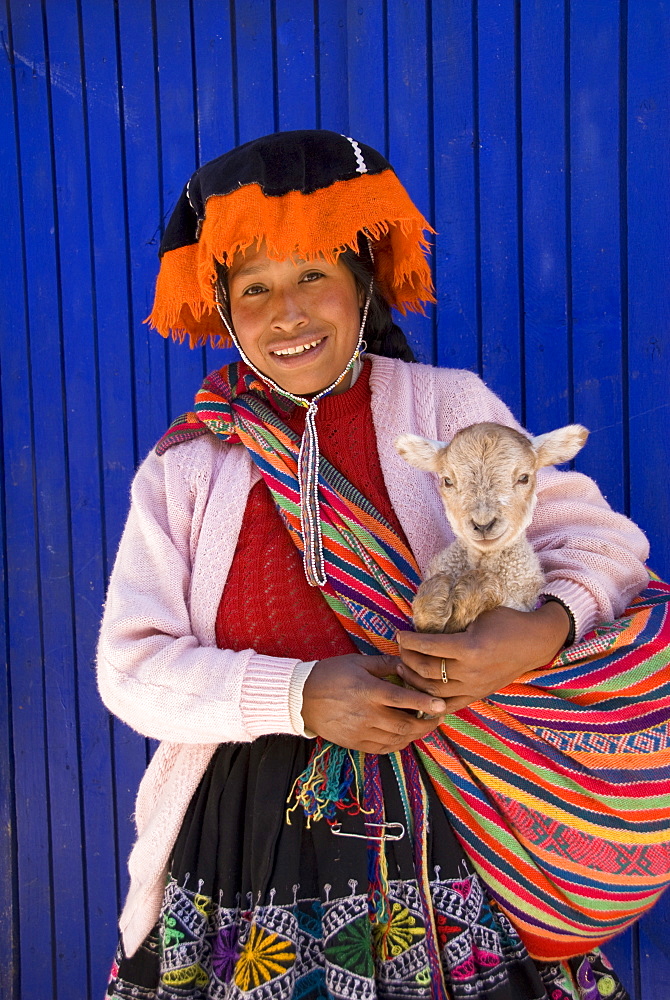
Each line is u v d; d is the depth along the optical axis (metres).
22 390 3.25
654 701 1.63
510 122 2.77
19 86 3.20
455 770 1.68
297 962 1.63
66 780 3.23
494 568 1.65
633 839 1.61
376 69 2.86
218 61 3.03
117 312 3.16
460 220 2.83
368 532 1.76
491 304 2.82
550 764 1.63
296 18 2.95
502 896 1.69
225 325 2.02
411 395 1.95
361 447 1.91
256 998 1.55
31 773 3.26
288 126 2.98
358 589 1.75
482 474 1.59
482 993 1.64
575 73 2.70
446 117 2.82
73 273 3.19
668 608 1.73
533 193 2.76
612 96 2.67
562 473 1.98
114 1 3.11
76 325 3.19
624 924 1.72
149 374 3.14
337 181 1.70
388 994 1.61
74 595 3.22
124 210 3.14
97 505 3.20
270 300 1.80
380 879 1.63
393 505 1.84
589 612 1.69
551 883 1.67
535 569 1.67
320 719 1.60
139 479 1.94
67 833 3.23
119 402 3.17
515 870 1.66
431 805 1.71
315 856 1.68
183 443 1.95
